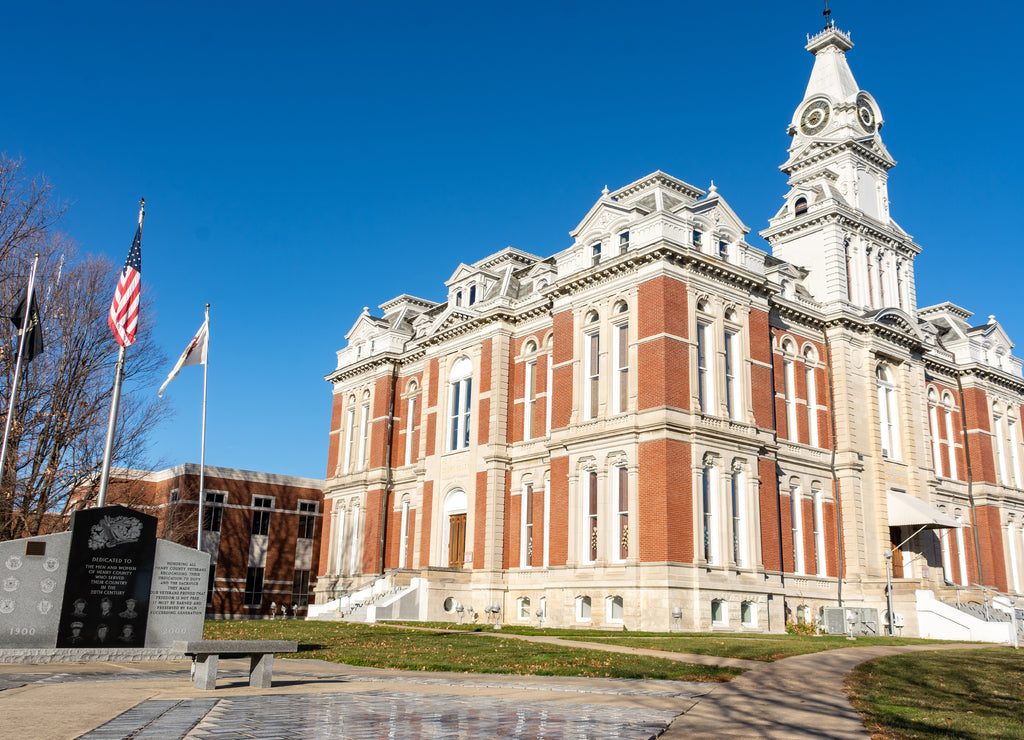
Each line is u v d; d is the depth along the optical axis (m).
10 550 21.55
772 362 45.38
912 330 51.94
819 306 49.44
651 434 37.84
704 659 23.83
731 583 37.75
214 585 67.56
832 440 47.22
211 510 68.94
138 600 22.98
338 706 14.03
